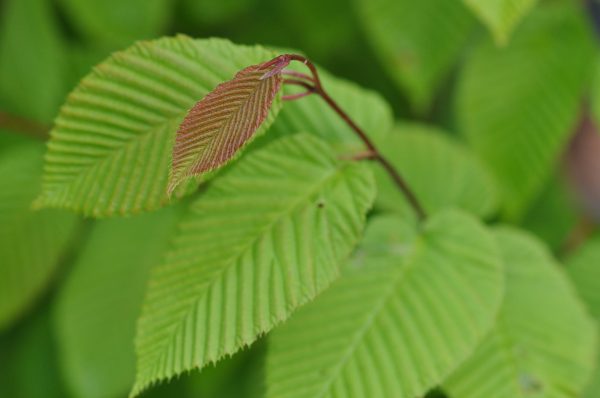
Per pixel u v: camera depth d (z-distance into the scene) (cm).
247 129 51
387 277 58
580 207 89
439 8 71
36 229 71
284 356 57
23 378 80
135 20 77
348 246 55
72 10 77
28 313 82
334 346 57
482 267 58
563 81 71
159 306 54
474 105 72
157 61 55
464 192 65
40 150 72
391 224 59
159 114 55
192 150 51
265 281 54
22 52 77
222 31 90
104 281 72
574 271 68
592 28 71
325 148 56
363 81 92
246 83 51
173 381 75
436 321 57
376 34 71
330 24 87
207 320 54
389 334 57
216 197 56
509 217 72
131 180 54
